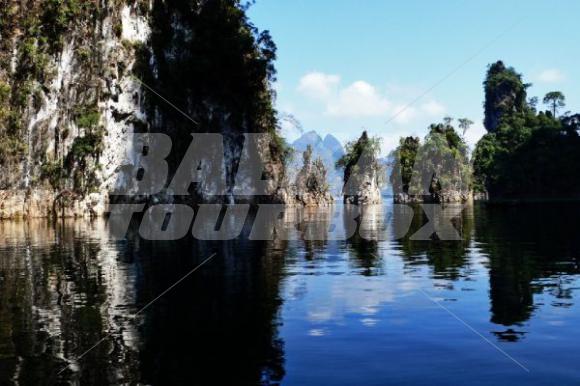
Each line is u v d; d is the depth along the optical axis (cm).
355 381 827
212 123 8231
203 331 1111
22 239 3419
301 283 1673
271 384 817
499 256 2272
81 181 6550
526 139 14650
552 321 1159
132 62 7156
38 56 6331
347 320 1195
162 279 1770
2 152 6084
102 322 1191
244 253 2511
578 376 839
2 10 6309
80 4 6619
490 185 15062
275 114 10044
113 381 835
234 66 8306
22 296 1497
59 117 6512
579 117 14262
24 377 856
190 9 8062
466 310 1274
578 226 3975
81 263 2192
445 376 845
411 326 1138
